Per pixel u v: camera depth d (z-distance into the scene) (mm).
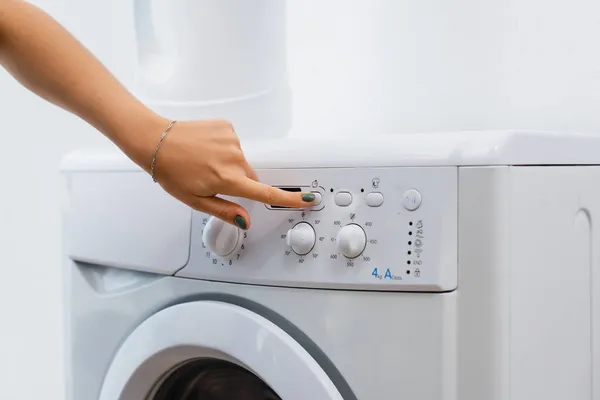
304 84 1280
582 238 727
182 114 1003
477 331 603
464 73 1111
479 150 604
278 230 690
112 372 823
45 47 662
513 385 618
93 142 1486
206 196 672
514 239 614
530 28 1052
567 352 705
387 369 637
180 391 864
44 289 1532
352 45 1227
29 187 1540
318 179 675
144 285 804
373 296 644
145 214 797
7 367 1562
